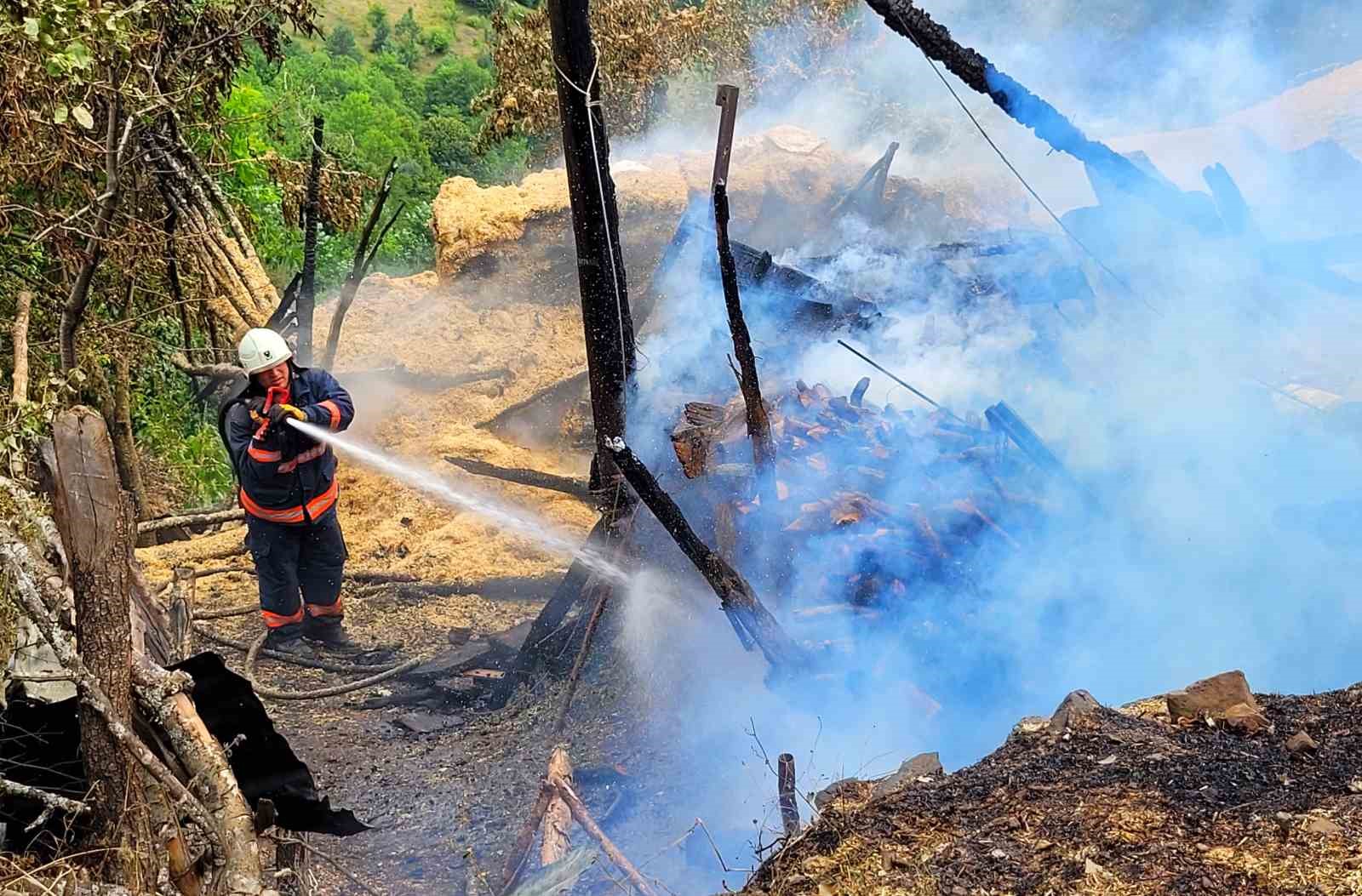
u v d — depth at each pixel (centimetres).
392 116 2967
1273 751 353
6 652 414
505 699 680
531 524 961
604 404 600
